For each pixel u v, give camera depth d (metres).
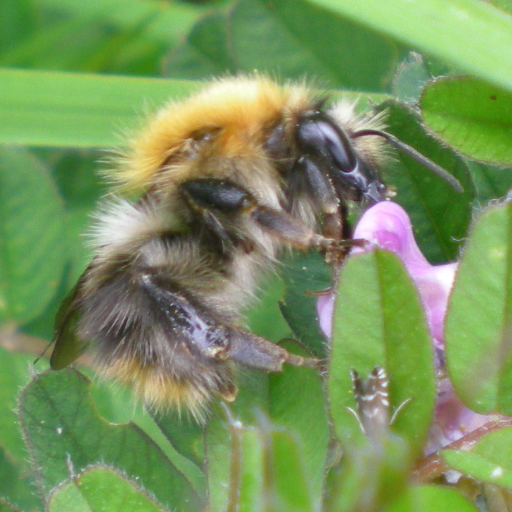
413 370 0.10
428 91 0.10
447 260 0.10
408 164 0.11
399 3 0.11
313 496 0.09
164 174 0.11
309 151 0.11
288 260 0.11
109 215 0.11
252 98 0.11
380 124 0.11
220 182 0.11
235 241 0.11
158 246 0.11
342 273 0.10
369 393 0.10
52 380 0.11
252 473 0.09
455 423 0.10
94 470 0.10
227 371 0.10
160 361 0.11
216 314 0.11
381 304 0.10
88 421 0.10
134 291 0.11
